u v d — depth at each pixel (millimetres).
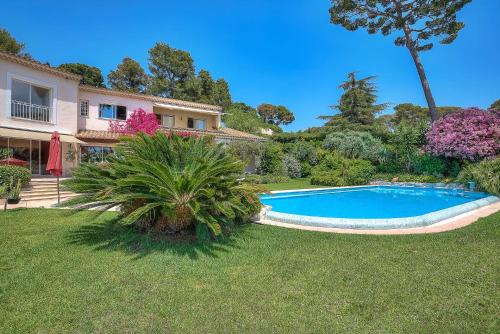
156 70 60500
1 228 8508
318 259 5902
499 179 17484
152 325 3604
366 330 3512
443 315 3805
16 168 14773
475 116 23625
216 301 4207
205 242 6934
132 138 7539
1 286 4609
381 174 26734
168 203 6402
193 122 34625
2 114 18953
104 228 8398
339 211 15094
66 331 3467
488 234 7746
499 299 4180
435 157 25156
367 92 49844
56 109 21922
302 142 34062
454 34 29734
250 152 29672
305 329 3535
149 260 5859
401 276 5004
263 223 9664
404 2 30859
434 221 9469
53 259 5875
